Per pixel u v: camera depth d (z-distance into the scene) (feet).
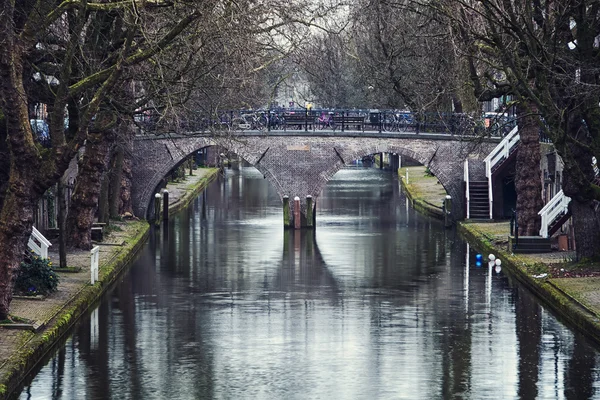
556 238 254.47
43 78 174.70
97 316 183.62
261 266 250.16
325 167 342.64
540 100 203.82
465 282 224.12
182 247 286.66
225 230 331.36
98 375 142.00
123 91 208.33
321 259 263.08
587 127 214.69
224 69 222.69
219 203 434.30
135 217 337.52
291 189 342.44
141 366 147.64
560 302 181.68
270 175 342.23
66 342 161.89
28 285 180.75
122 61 157.07
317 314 188.24
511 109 361.92
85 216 250.16
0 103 167.84
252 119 343.46
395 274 237.04
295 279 230.48
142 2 161.38
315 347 160.45
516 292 209.26
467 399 131.23
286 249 283.18
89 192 249.96
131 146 309.42
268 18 250.16
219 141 312.91
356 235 318.04
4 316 155.84
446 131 342.85
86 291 192.03
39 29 156.46
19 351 140.67
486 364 148.87
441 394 133.59
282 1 250.37
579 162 209.77
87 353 154.81
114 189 323.16
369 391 134.92
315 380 140.36
